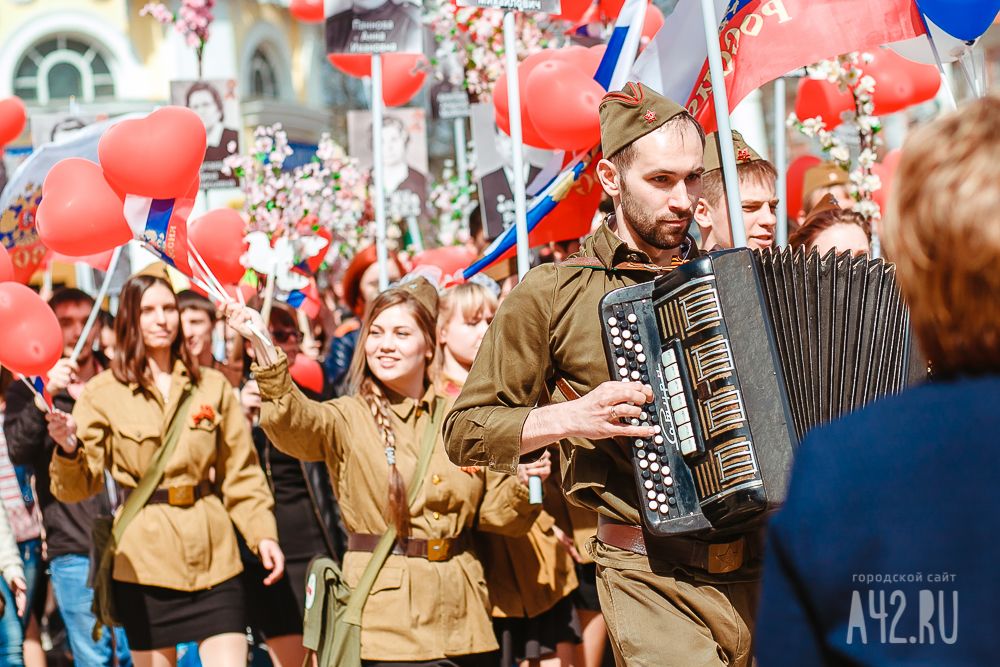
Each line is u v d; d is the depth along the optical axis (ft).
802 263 10.68
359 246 31.37
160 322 18.45
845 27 15.07
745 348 10.36
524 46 29.30
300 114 88.74
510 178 25.48
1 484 22.82
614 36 16.90
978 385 5.36
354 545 14.96
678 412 10.57
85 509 22.74
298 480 20.97
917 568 5.19
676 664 11.00
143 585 17.92
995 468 5.16
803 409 10.55
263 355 14.84
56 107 80.89
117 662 21.44
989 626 5.08
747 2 14.92
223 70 84.28
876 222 19.34
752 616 11.44
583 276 11.63
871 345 10.73
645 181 11.33
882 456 5.33
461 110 33.01
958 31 15.28
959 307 5.44
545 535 17.78
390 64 29.63
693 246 12.05
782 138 22.41
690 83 14.93
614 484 11.50
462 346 18.66
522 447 11.22
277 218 23.80
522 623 17.76
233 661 18.01
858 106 20.07
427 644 14.43
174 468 18.24
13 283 18.25
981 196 5.35
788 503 5.49
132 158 16.53
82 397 18.65
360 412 15.23
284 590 20.72
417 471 14.92
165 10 28.32
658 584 11.27
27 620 22.66
